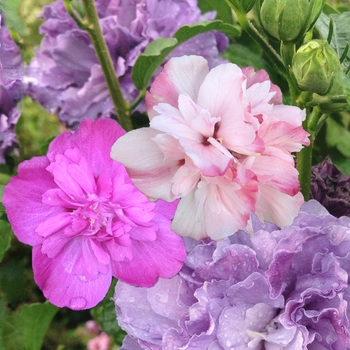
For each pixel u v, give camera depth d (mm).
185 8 395
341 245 266
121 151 222
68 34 393
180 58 231
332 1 481
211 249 264
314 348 266
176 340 259
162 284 270
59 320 615
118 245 235
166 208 241
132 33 391
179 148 218
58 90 406
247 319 261
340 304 250
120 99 362
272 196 232
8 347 407
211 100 223
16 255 438
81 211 239
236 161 218
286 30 261
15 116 387
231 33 347
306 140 223
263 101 224
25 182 242
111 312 402
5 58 357
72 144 244
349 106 276
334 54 252
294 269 270
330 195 325
